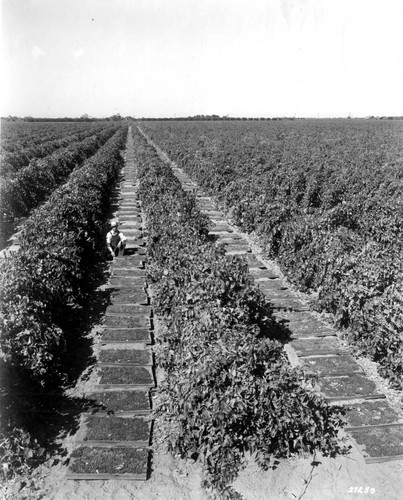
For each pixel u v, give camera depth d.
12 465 6.33
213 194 26.42
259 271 14.38
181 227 13.52
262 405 6.50
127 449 6.76
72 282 11.36
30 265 9.88
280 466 6.54
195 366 6.80
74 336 10.08
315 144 49.66
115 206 24.48
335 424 7.29
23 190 21.86
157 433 7.14
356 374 8.76
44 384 7.93
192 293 9.14
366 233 16.16
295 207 17.55
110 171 30.27
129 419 7.38
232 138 60.59
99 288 12.83
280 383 6.66
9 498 5.95
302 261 12.81
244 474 6.39
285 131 75.00
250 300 9.61
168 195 19.05
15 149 41.53
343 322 10.44
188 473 6.43
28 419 7.20
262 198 18.59
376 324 9.02
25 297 8.47
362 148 43.12
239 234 19.06
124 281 13.27
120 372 8.61
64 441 6.94
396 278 10.17
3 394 7.00
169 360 8.32
